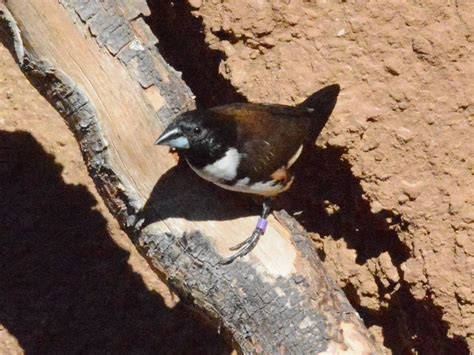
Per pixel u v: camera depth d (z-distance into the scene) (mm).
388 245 8141
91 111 6801
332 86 7652
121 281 9602
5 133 10211
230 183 6887
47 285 9570
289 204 8617
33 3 6840
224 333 6816
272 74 7988
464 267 7445
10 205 9945
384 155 7699
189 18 8484
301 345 6461
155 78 6902
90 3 6848
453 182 7531
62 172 10086
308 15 7836
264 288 6527
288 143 7203
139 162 6816
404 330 8211
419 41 7551
